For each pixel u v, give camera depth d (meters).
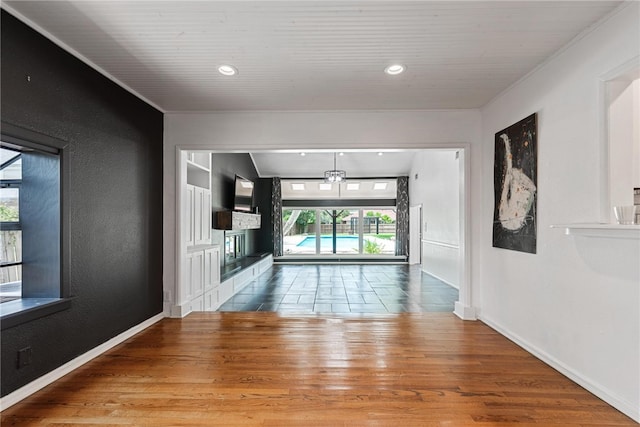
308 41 2.41
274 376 2.40
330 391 2.19
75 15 2.07
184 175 4.02
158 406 2.02
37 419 1.88
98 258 2.81
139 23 2.17
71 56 2.52
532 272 2.82
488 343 3.05
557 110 2.54
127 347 2.96
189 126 3.93
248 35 2.32
